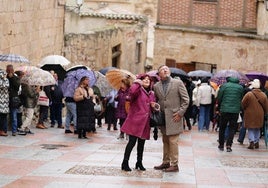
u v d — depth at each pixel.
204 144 16.22
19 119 16.41
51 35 23.56
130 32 33.72
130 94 10.79
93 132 17.83
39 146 13.88
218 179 10.57
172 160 11.11
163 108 10.99
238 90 14.55
